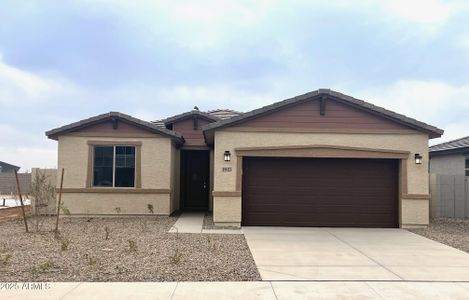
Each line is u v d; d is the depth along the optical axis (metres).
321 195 14.07
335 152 13.69
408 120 13.51
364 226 13.95
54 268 7.76
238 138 13.70
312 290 6.61
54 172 16.53
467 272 7.84
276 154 13.69
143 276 7.30
